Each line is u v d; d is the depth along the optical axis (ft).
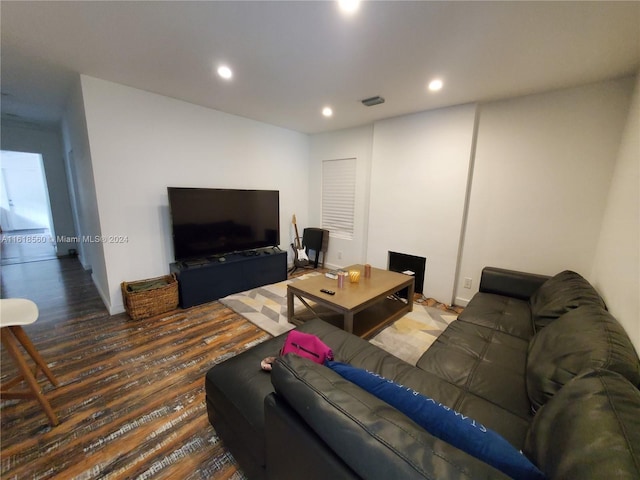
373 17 5.01
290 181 14.71
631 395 2.57
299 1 4.62
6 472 4.16
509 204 9.22
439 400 4.03
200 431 4.94
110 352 7.21
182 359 6.98
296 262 15.21
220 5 4.76
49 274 13.46
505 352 5.33
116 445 4.62
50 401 5.50
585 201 7.95
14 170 25.68
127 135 8.85
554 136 8.21
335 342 5.53
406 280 9.38
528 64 6.61
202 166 10.89
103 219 8.70
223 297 10.97
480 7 4.66
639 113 5.91
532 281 7.93
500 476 1.82
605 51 5.93
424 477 1.85
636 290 4.55
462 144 9.66
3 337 4.58
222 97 9.46
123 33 5.66
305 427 2.77
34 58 6.81
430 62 6.66
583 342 3.91
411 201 11.27
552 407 2.96
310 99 9.42
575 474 2.00
